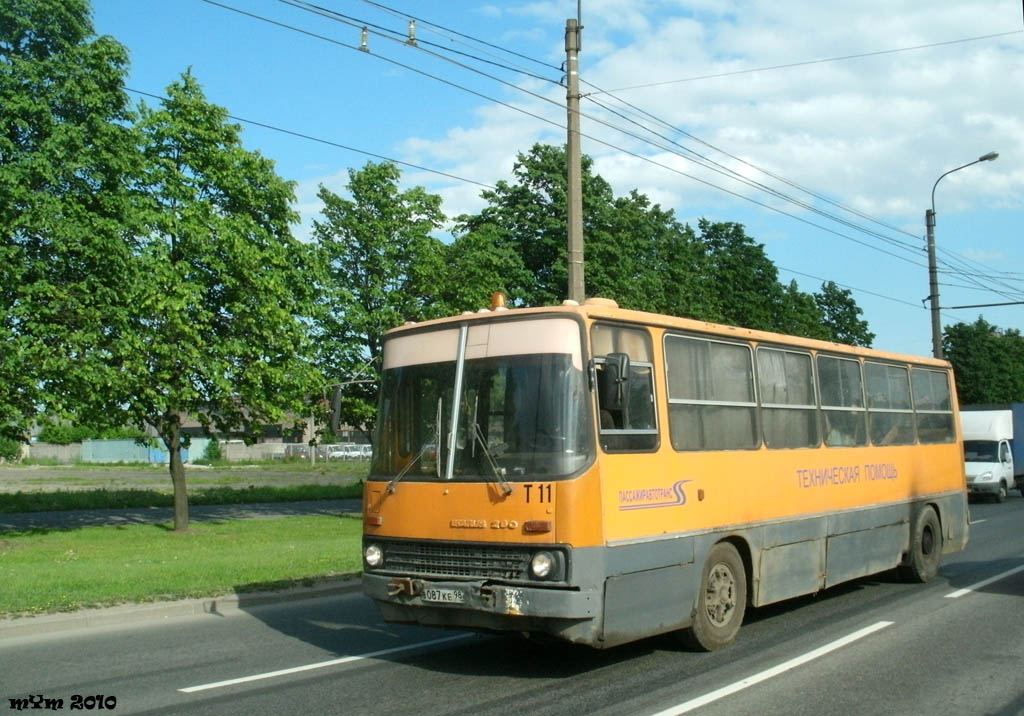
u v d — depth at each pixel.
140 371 20.53
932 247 33.19
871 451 12.84
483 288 26.73
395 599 8.38
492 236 27.31
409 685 8.12
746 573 10.10
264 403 22.78
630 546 8.21
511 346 8.36
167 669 8.83
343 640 10.22
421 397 8.73
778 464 10.67
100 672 8.72
